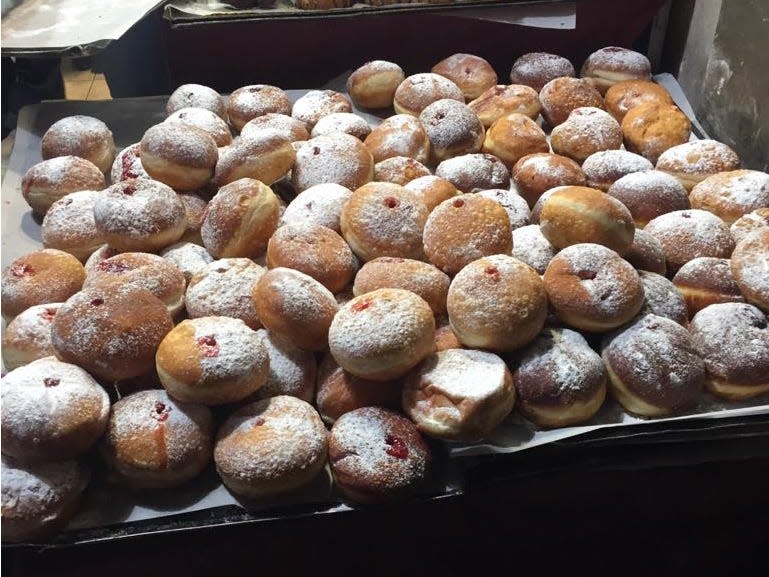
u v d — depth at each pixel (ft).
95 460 1.76
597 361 1.84
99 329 1.73
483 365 1.78
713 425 1.78
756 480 1.99
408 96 2.91
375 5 3.13
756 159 2.67
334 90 3.29
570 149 2.71
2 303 2.04
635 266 2.10
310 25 3.13
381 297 1.83
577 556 2.06
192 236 2.33
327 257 2.04
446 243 2.03
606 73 3.12
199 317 1.95
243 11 3.07
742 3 2.66
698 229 2.22
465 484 1.73
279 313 1.82
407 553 1.87
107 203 2.16
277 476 1.63
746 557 2.18
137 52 3.50
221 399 1.73
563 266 1.92
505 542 1.96
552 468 1.77
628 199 2.39
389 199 2.18
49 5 2.84
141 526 1.64
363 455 1.66
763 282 1.99
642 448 1.81
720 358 1.89
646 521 2.04
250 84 3.32
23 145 2.84
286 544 1.78
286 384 1.86
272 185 2.54
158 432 1.67
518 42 3.31
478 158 2.60
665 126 2.77
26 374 1.66
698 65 3.17
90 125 2.69
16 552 1.62
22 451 1.59
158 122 3.00
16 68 3.13
